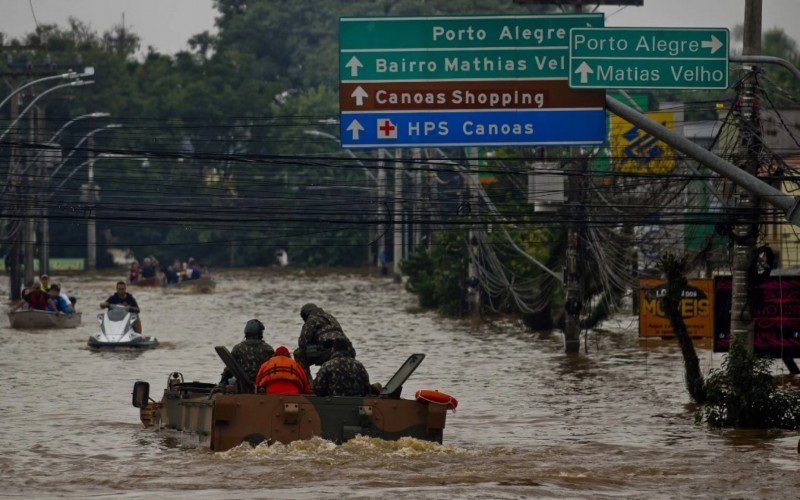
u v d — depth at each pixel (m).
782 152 72.12
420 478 33.28
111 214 196.00
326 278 197.00
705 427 48.38
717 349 62.97
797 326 63.00
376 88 45.16
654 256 86.25
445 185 136.38
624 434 46.28
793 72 43.81
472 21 44.97
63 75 100.94
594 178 78.56
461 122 45.12
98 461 38.59
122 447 41.94
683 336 55.38
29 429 46.62
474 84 45.06
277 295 148.75
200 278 161.12
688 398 57.41
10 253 136.00
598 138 44.66
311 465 35.06
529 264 102.31
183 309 122.69
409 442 38.06
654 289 71.81
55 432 45.81
